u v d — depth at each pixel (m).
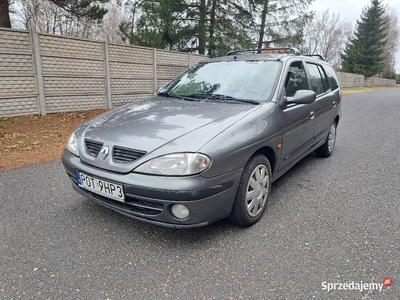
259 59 3.54
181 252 2.27
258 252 2.28
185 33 14.43
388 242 2.43
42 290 1.86
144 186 2.09
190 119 2.53
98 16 10.02
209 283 1.95
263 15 15.61
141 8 14.06
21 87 6.89
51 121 7.00
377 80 41.41
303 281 1.97
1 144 5.15
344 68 39.97
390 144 5.84
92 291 1.86
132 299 1.80
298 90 3.29
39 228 2.57
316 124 3.94
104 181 2.26
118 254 2.24
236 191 2.42
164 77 10.30
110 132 2.46
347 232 2.58
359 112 10.84
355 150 5.37
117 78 8.87
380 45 38.91
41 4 15.76
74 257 2.19
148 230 2.57
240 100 2.98
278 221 2.77
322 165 4.46
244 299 1.81
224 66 3.61
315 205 3.11
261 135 2.60
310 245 2.38
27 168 4.05
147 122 2.54
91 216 2.79
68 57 7.59
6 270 2.04
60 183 3.56
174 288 1.90
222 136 2.28
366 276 2.03
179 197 2.06
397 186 3.64
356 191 3.48
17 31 6.58
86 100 8.25
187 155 2.10
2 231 2.51
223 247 2.34
